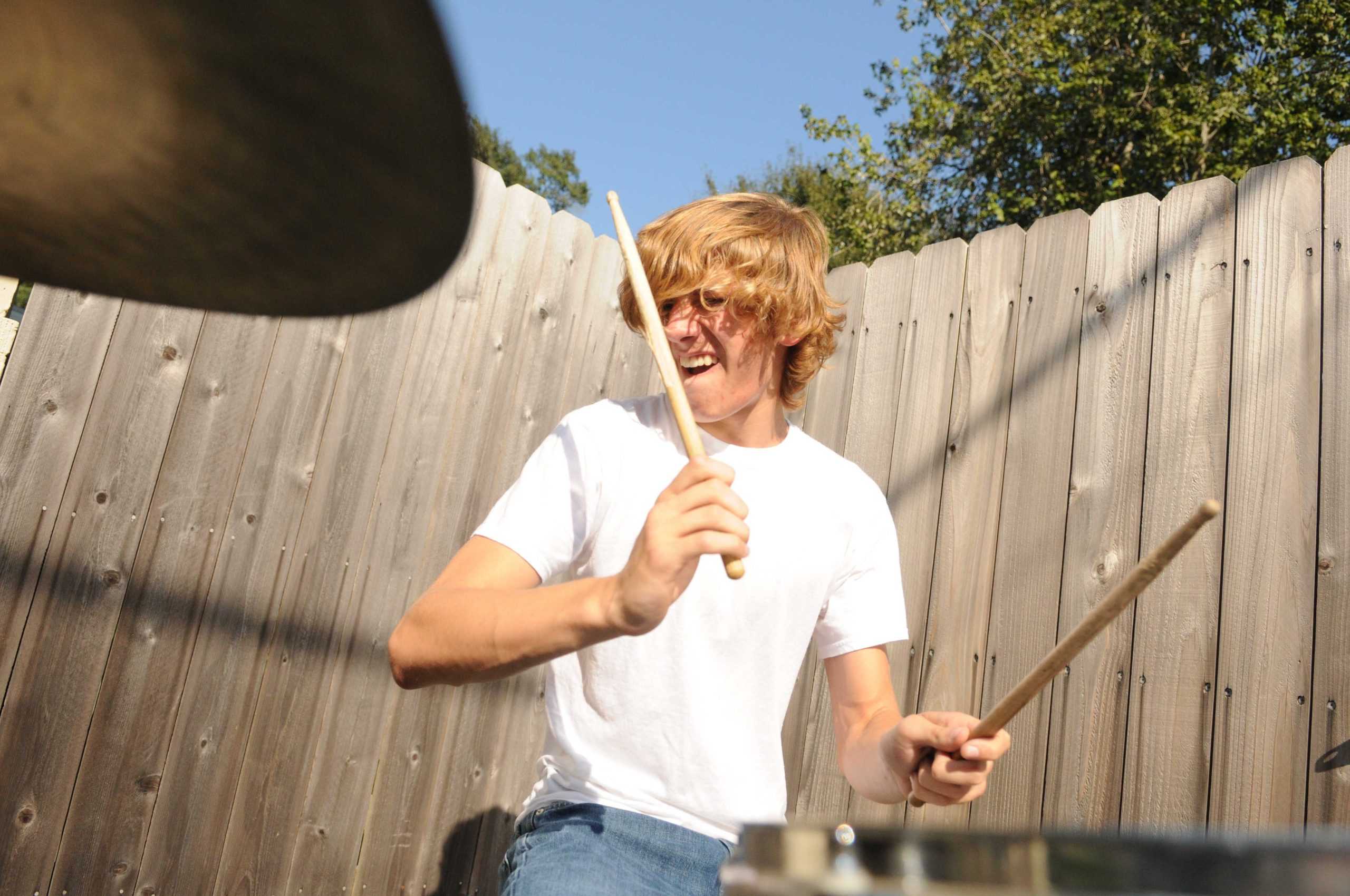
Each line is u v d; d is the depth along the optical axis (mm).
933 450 2217
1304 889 404
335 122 334
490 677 1040
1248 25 11000
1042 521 2014
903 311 2361
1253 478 1776
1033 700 1944
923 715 1164
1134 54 11078
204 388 1959
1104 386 1997
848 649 1471
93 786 1786
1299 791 1616
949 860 547
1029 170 11602
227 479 1977
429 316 2279
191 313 1951
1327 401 1727
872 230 11609
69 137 388
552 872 1137
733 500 914
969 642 2053
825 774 2189
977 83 11500
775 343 1426
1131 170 11031
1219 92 10766
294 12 284
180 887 1876
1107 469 1951
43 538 1756
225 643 1957
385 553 2201
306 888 2043
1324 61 10633
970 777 1100
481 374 2369
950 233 11898
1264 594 1722
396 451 2221
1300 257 1810
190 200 417
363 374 2174
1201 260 1931
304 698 2061
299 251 432
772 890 455
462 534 2328
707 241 1364
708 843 1229
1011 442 2100
